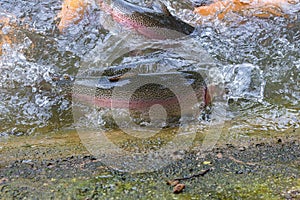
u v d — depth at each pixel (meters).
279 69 4.04
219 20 4.84
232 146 2.87
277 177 2.38
